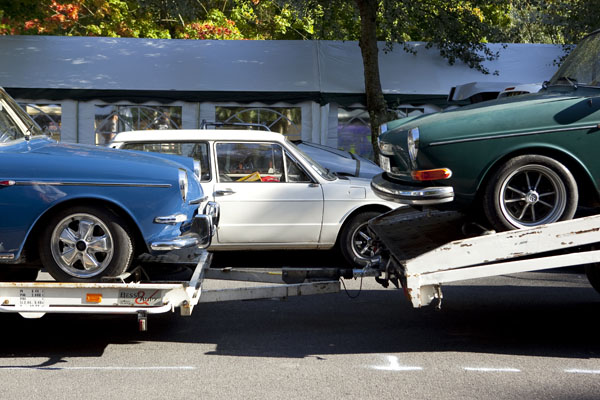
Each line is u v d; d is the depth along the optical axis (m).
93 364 5.43
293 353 5.76
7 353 5.74
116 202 5.45
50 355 5.69
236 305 7.56
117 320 6.89
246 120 17.55
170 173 5.60
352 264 9.23
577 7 19.44
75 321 6.84
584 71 6.16
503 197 5.50
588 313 7.23
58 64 17.84
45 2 23.56
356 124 17.86
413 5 17.67
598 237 5.23
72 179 5.37
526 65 19.06
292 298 7.92
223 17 26.70
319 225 9.05
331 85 17.64
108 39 19.12
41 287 5.18
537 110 5.52
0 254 5.36
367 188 9.12
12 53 18.14
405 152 5.84
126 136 9.06
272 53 18.86
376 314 7.18
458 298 7.96
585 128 5.43
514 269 5.31
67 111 17.17
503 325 6.73
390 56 19.16
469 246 5.30
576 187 5.43
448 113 6.02
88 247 5.46
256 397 4.64
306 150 11.41
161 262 6.26
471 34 18.81
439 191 5.52
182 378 5.07
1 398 4.60
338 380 5.03
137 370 5.27
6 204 5.30
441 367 5.36
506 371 5.27
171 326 6.67
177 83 17.36
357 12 18.58
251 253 10.64
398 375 5.16
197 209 6.22
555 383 4.98
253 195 8.91
